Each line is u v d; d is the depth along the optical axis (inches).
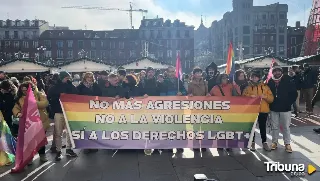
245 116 279.1
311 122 419.8
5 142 258.7
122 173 231.6
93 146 277.4
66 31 3314.5
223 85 292.0
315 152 276.7
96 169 241.4
